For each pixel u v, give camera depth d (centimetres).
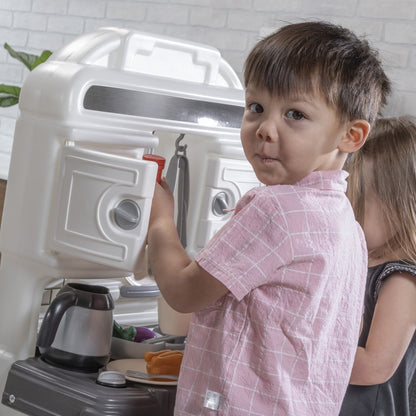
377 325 111
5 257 114
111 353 128
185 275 88
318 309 89
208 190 130
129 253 98
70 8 315
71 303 112
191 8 282
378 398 115
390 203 117
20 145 108
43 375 108
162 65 120
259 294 86
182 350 131
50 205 106
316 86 84
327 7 250
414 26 234
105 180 100
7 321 113
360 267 97
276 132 86
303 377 88
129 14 298
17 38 331
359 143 89
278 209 85
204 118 122
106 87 106
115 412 101
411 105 235
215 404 87
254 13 267
